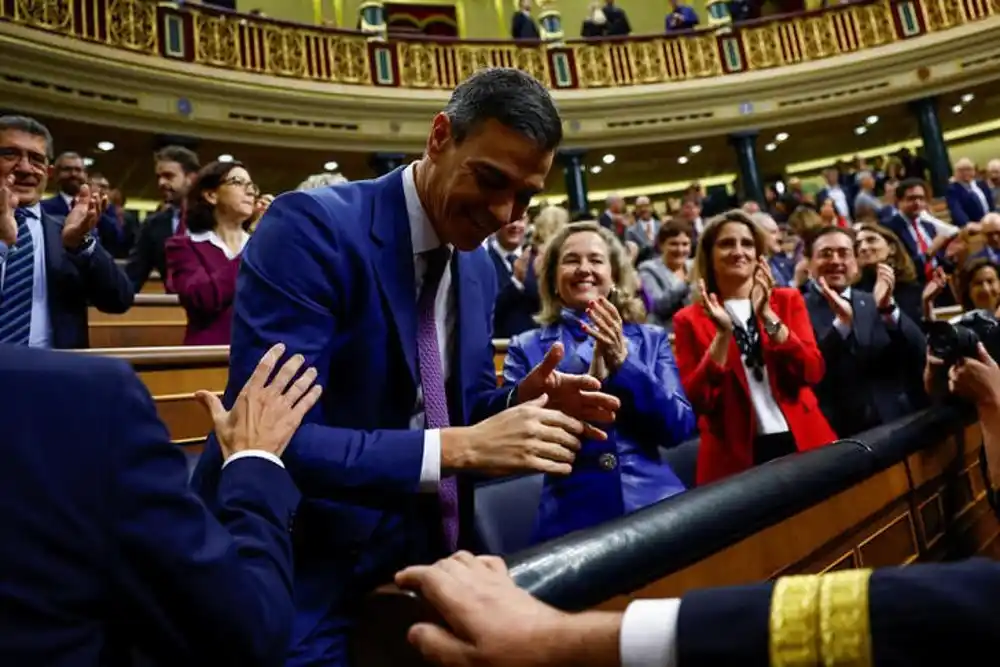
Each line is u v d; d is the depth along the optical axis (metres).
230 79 8.34
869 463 1.40
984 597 0.42
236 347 0.91
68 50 7.17
